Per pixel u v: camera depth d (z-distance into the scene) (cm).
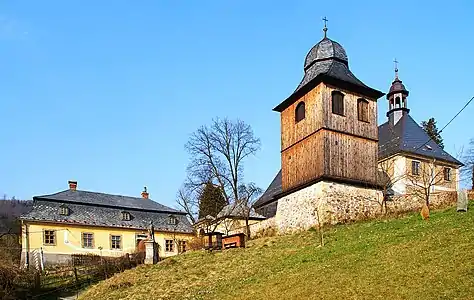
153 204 6025
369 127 3962
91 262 4431
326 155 3694
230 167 5703
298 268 2488
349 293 1902
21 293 3322
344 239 2936
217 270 2972
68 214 5222
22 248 4888
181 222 5866
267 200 5472
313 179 3706
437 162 5125
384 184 3888
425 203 3569
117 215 5506
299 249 3012
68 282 3656
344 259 2395
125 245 5362
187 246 5069
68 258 5006
